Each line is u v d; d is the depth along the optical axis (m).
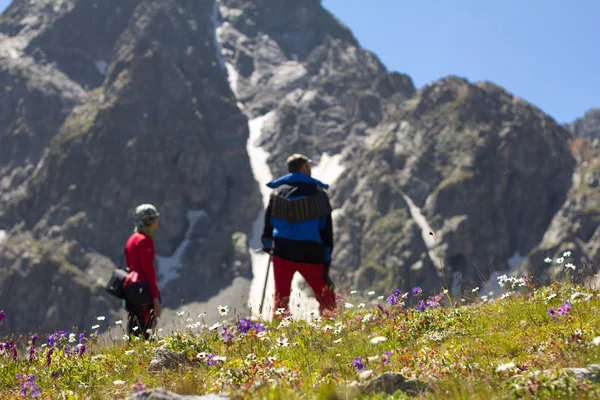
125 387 5.90
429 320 7.07
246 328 6.61
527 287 7.87
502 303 7.63
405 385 4.53
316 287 9.96
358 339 6.97
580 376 4.31
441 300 7.92
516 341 5.84
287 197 9.80
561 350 5.21
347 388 4.52
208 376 5.82
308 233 9.80
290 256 9.71
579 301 6.74
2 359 6.80
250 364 5.68
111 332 8.37
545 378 4.18
